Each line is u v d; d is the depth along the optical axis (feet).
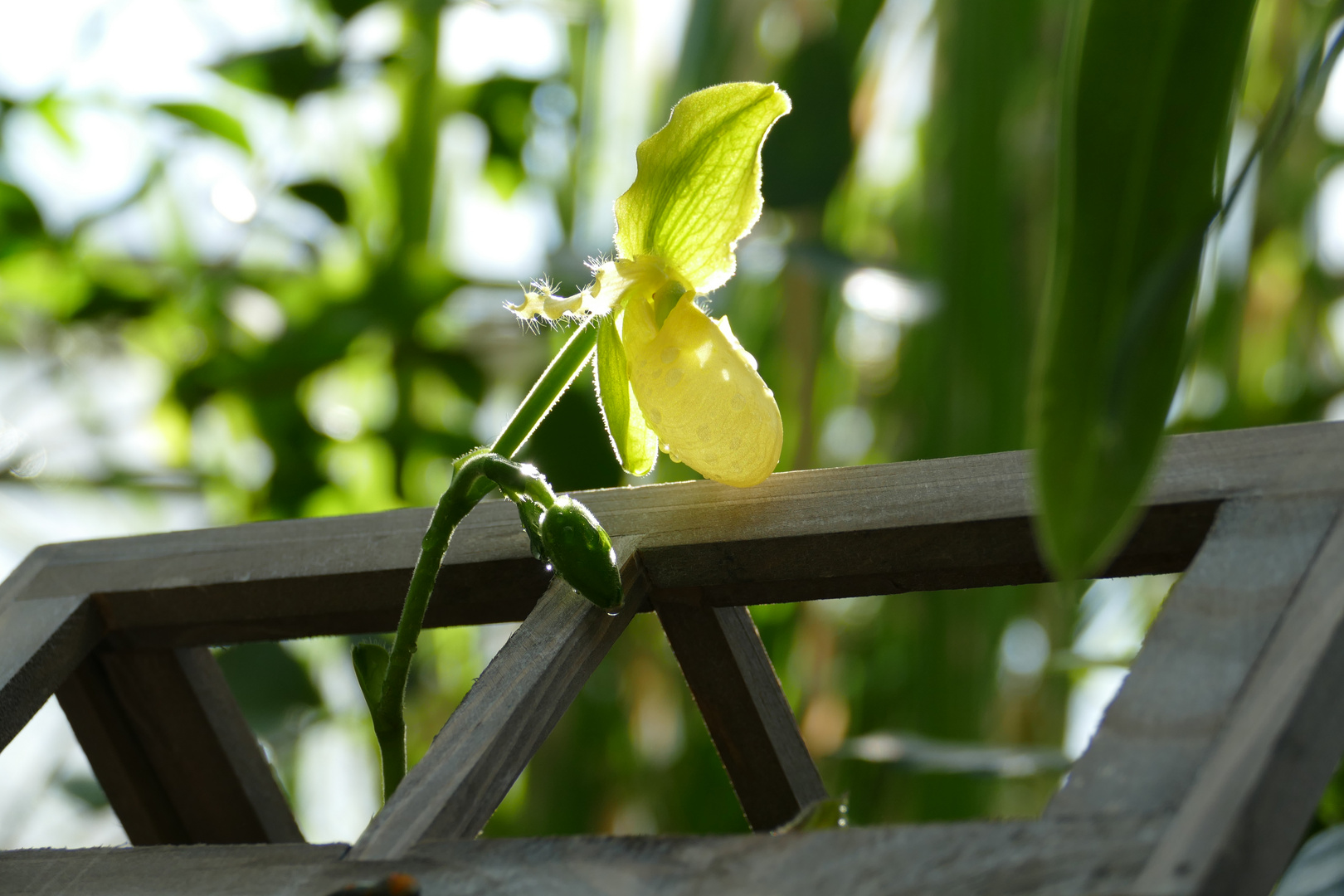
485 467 3.09
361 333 5.24
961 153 4.80
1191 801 2.85
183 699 3.34
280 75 5.19
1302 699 2.86
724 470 3.11
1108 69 2.79
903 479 3.13
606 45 5.83
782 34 5.12
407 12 5.49
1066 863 2.85
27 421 6.07
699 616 3.19
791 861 2.89
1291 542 2.97
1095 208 2.78
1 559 6.13
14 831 5.41
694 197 3.14
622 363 3.15
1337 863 3.39
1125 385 2.70
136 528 6.29
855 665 6.16
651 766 5.87
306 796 6.19
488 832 6.08
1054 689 5.64
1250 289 6.33
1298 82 2.84
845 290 4.79
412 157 5.70
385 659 3.15
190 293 5.61
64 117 5.70
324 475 5.48
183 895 2.97
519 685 3.04
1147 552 3.07
